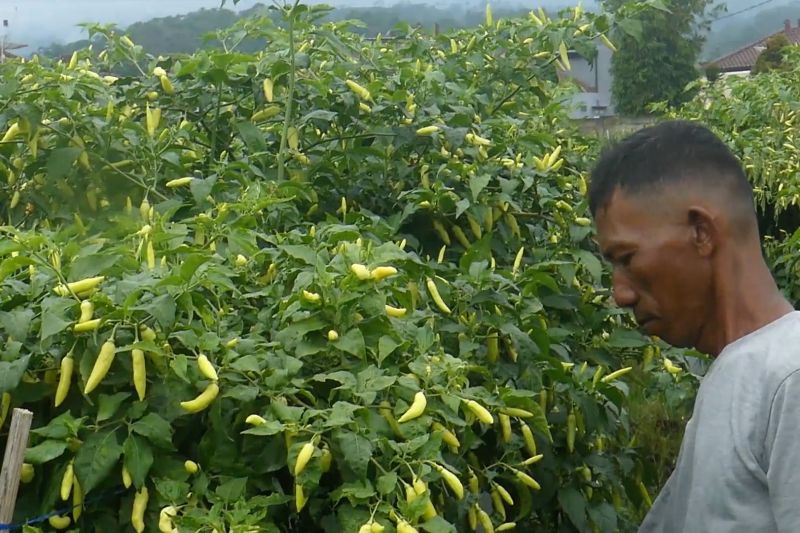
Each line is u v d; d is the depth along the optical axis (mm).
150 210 3965
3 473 2354
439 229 4562
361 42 5527
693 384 5066
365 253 2904
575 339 4555
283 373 2684
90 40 5074
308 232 3648
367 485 2465
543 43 5434
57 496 2580
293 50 4527
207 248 3412
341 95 4781
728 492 1887
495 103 5586
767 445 1856
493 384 3498
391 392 2801
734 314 2025
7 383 2510
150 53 5223
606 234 2107
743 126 9602
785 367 1862
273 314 3109
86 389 2525
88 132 4480
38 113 4371
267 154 4559
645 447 6453
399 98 4820
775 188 8438
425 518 2486
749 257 2031
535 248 4723
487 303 3738
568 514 3955
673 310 2061
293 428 2533
